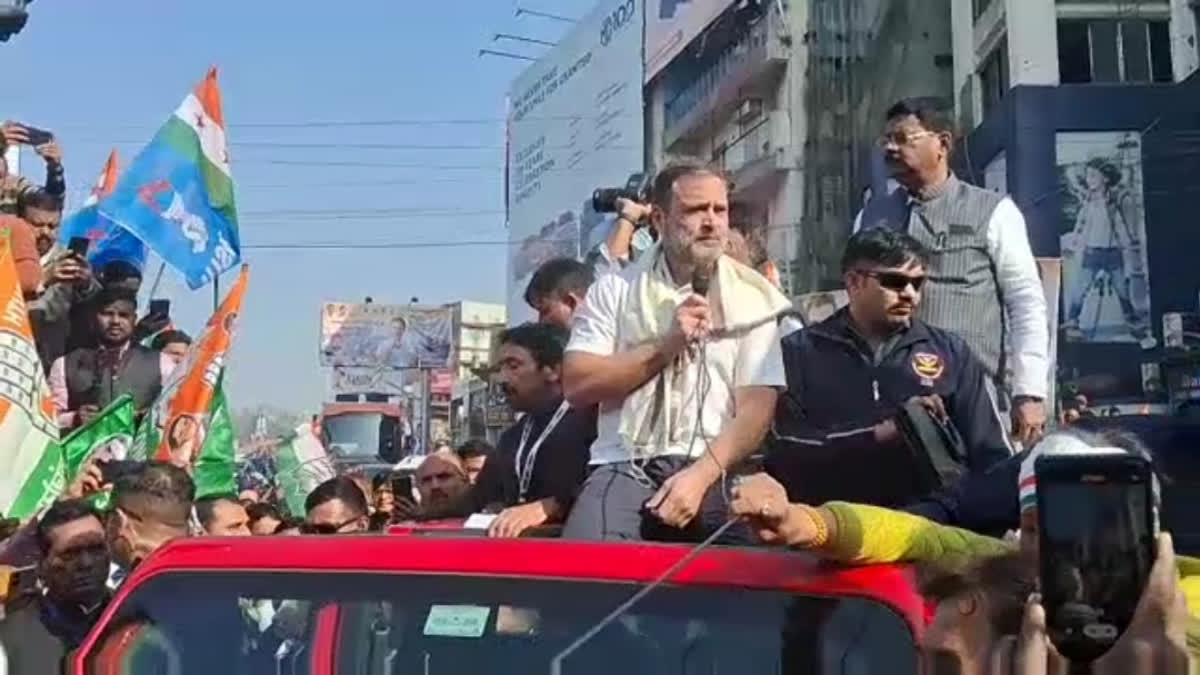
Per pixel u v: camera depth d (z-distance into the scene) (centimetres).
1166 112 2436
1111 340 2394
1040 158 2448
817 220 2909
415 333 5131
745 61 3025
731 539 263
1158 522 216
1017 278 414
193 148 751
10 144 691
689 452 322
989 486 311
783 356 364
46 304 698
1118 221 2428
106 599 416
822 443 365
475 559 260
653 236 429
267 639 271
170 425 663
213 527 539
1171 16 2459
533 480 385
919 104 422
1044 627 195
